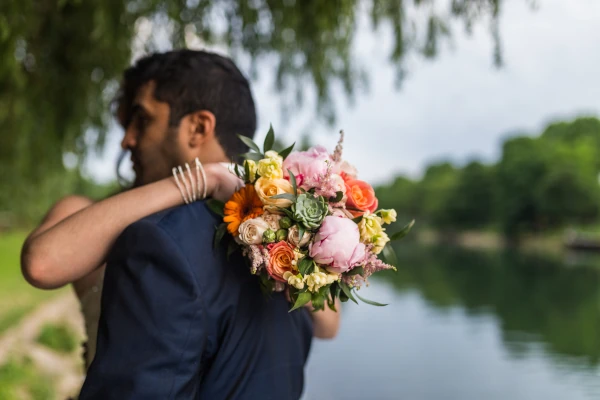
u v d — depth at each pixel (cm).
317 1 282
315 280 100
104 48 363
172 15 292
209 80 125
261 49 335
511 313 2419
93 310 131
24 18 277
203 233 108
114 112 140
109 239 109
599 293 3055
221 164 119
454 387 1255
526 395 1220
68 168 475
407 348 1655
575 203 7081
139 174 132
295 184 105
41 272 106
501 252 6788
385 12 325
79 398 100
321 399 1061
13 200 628
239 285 110
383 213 111
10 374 676
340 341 1733
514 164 7831
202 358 105
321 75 346
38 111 419
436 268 4681
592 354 1647
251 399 108
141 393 95
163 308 98
